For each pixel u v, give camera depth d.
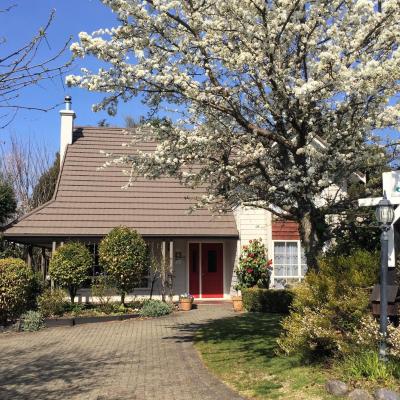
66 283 15.60
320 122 9.05
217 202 11.08
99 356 9.95
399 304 7.05
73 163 20.61
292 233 18.59
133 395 7.00
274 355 8.84
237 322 13.38
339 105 8.72
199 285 19.97
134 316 15.43
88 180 19.92
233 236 18.53
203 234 18.34
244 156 9.95
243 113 9.77
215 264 20.20
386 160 9.71
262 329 12.04
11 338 12.68
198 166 11.99
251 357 8.88
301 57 8.96
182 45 8.67
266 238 18.52
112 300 17.31
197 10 8.70
